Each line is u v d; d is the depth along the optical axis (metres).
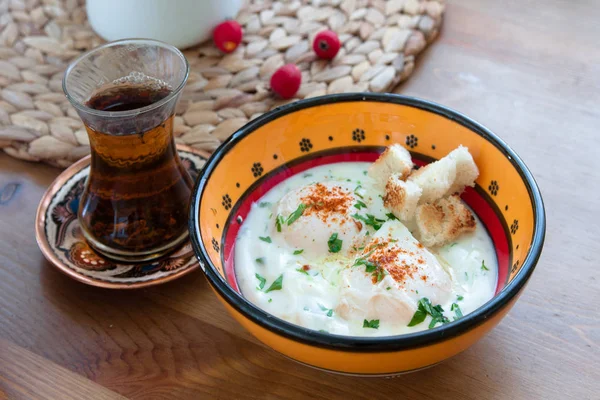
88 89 0.48
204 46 0.64
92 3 0.62
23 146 0.55
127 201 0.47
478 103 0.58
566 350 0.43
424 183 0.45
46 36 0.64
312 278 0.43
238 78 0.60
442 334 0.36
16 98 0.58
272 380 0.43
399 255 0.43
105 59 0.48
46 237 0.49
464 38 0.65
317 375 0.43
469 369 0.43
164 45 0.48
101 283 0.46
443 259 0.44
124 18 0.61
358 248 0.45
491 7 0.68
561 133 0.56
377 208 0.47
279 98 0.59
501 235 0.44
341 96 0.48
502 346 0.44
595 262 0.48
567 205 0.51
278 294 0.43
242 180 0.47
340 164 0.50
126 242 0.47
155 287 0.48
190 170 0.53
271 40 0.64
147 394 0.42
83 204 0.48
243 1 0.67
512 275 0.41
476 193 0.46
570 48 0.63
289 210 0.46
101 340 0.45
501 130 0.56
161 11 0.60
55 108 0.58
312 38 0.64
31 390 0.43
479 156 0.46
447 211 0.45
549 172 0.53
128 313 0.46
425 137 0.48
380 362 0.37
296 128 0.48
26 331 0.45
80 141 0.55
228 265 0.44
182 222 0.49
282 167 0.49
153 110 0.44
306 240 0.45
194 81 0.60
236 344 0.45
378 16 0.65
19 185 0.54
